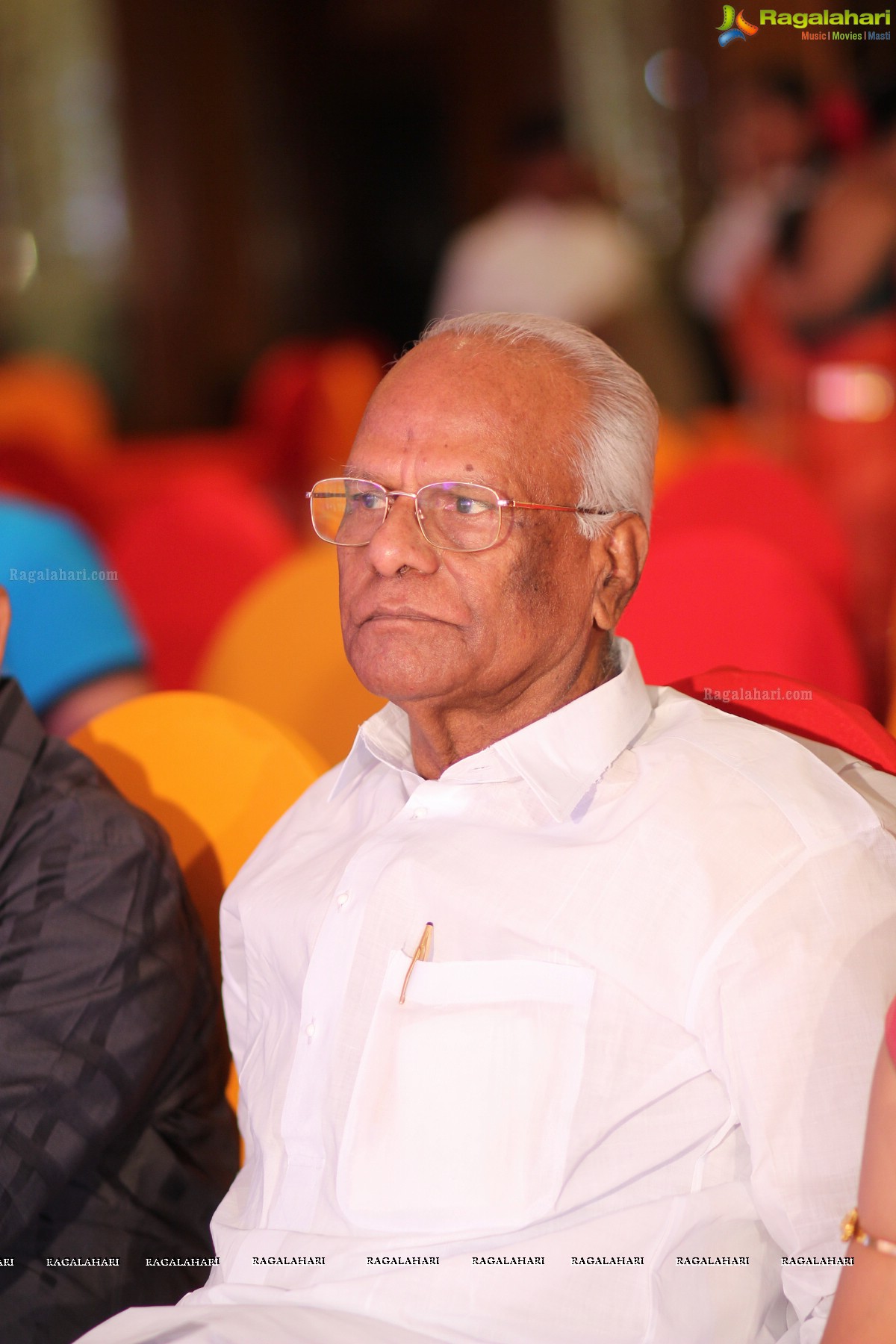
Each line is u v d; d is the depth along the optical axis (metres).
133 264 14.30
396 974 1.80
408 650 1.81
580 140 11.34
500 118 14.89
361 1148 1.76
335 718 3.14
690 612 2.84
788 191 6.31
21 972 2.05
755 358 6.43
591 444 1.85
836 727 2.02
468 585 1.80
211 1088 2.28
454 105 15.82
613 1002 1.70
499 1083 1.72
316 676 3.18
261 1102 1.97
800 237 6.17
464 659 1.81
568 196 7.86
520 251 7.79
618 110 11.08
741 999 1.64
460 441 1.81
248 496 5.68
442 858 1.84
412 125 17.22
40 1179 1.99
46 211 13.77
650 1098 1.69
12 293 13.63
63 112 13.82
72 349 13.97
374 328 17.30
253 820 2.40
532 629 1.83
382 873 1.86
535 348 1.86
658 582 2.88
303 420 8.20
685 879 1.71
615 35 11.02
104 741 2.52
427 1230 1.72
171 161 14.68
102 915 2.08
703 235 10.51
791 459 6.21
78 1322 2.03
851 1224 1.36
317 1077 1.86
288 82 16.12
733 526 4.02
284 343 16.05
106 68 13.98
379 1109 1.77
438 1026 1.76
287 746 2.41
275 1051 1.98
